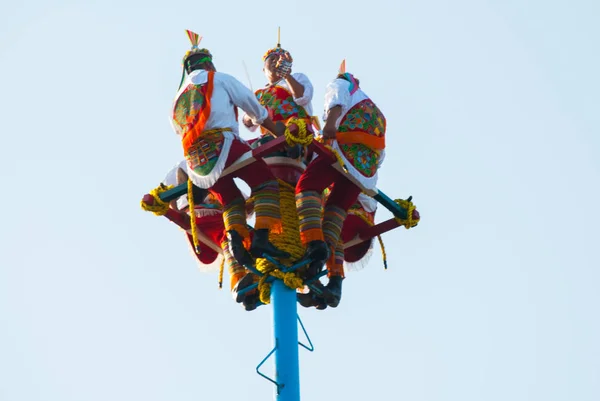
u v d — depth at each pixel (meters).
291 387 23.19
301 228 24.09
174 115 24.34
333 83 24.64
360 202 26.72
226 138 23.73
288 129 23.25
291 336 23.62
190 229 26.38
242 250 23.89
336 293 25.47
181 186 25.38
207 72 24.31
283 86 25.48
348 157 24.36
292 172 24.62
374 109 24.91
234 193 24.23
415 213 26.11
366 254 27.19
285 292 23.95
